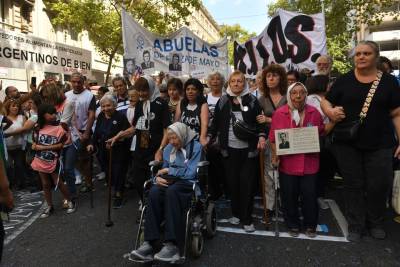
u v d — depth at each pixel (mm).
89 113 6434
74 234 4789
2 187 2514
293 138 4344
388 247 4172
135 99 6652
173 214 3732
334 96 4379
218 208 5680
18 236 4762
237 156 4648
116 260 4043
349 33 17922
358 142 4285
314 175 4410
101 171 8055
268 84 5137
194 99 5059
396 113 4195
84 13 15734
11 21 19969
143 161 5188
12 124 6875
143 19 16844
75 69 9234
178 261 3629
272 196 5137
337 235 4551
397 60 43688
